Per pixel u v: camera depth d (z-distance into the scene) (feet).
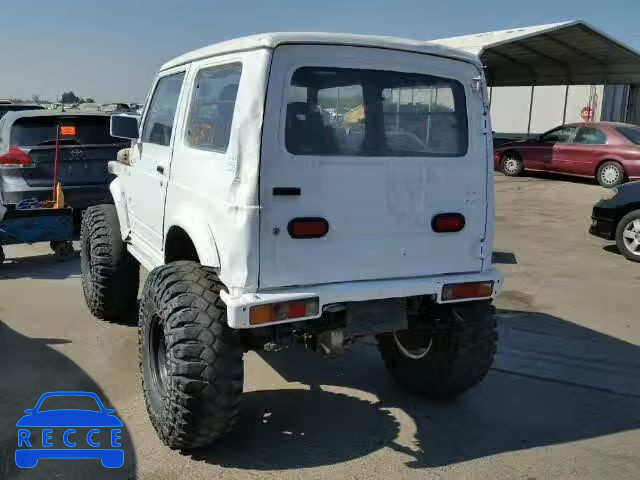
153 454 11.79
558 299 21.58
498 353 16.94
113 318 18.94
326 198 10.85
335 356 11.93
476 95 12.26
